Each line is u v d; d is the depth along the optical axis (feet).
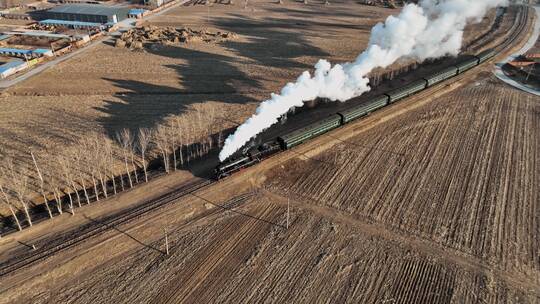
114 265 141.08
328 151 209.26
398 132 227.40
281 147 202.08
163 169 193.57
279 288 132.77
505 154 207.62
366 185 183.21
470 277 137.39
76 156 190.90
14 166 192.13
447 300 129.08
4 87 281.95
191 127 226.17
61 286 133.49
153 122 231.50
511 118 244.63
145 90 277.03
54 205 169.99
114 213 164.66
